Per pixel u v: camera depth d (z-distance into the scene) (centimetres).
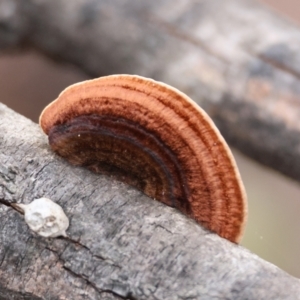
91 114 23
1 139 24
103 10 37
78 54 40
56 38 40
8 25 39
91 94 23
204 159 22
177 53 36
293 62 33
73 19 38
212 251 22
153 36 36
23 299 23
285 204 54
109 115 22
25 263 23
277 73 33
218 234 23
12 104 56
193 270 22
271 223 51
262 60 34
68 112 23
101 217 23
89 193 23
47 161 23
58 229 23
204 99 35
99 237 23
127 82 22
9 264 23
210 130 22
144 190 23
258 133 34
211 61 35
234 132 35
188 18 36
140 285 22
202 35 35
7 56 50
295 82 33
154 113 22
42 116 23
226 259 22
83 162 23
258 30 35
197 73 35
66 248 23
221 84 34
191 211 23
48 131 23
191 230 23
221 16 36
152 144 22
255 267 22
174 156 22
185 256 22
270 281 22
